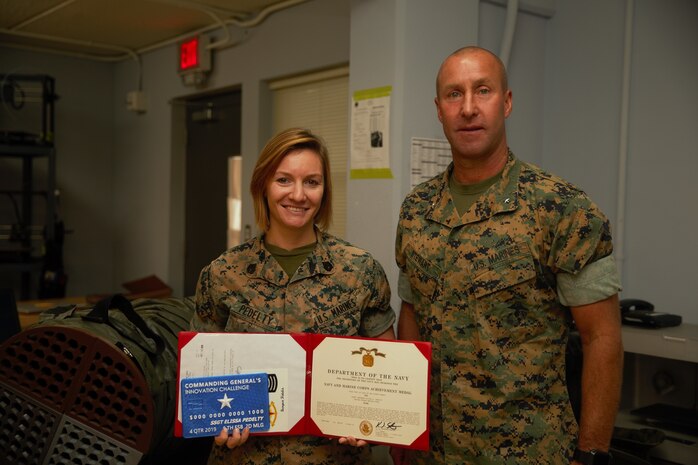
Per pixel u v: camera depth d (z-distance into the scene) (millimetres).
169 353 1757
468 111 1313
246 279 1420
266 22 3670
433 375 1426
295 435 1358
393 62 2359
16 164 4648
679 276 2402
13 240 4359
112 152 5207
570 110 2750
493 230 1360
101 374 1512
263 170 1367
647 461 1904
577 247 1279
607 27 2613
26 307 3248
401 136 2354
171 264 4609
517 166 1395
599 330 1298
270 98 3830
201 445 2180
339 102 3383
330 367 1333
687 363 2289
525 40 2744
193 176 4539
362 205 2508
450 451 1382
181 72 4184
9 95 4203
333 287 1411
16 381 1555
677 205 2402
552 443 1323
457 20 2479
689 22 2355
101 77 5113
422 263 1447
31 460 1538
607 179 2627
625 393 2447
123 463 1484
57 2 3566
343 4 3172
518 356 1333
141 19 3918
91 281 5129
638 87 2516
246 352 1320
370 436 1315
